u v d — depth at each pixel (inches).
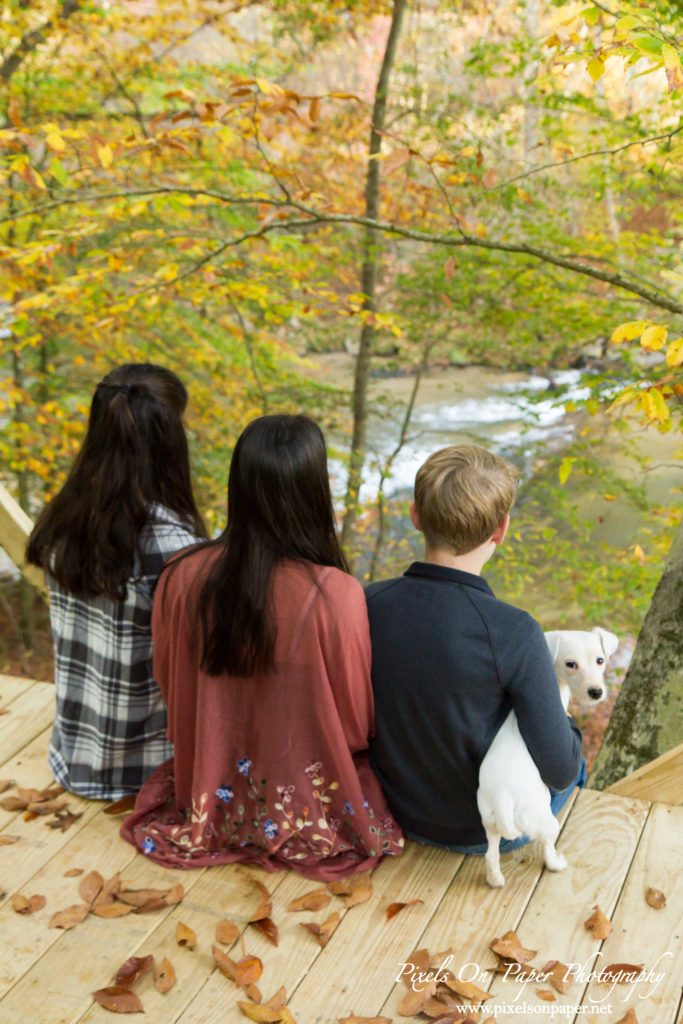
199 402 295.3
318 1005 65.8
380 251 260.5
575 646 76.8
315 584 69.1
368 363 287.4
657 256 211.6
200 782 75.7
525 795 68.5
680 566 126.4
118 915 74.6
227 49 316.5
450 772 72.2
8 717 106.5
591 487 245.6
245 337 253.4
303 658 70.0
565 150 201.9
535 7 252.5
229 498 71.1
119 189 205.8
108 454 78.0
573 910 74.9
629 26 89.4
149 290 163.5
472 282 243.0
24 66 256.4
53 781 94.4
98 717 86.0
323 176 282.4
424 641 69.3
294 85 303.1
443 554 70.7
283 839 76.5
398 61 276.4
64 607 84.4
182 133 136.9
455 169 159.9
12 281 204.8
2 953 71.2
